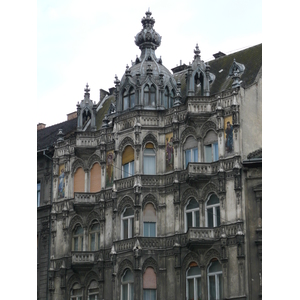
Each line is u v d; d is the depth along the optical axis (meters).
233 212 41.00
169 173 45.28
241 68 49.16
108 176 48.72
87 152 50.50
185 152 45.38
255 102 44.50
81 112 53.22
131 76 49.03
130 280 43.78
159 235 44.22
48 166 53.75
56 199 51.41
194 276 41.91
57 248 50.03
